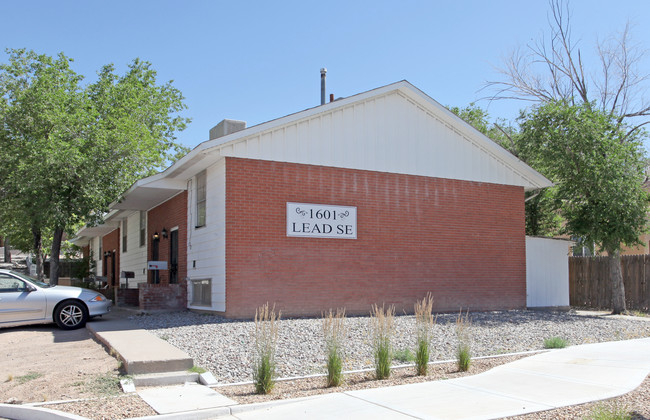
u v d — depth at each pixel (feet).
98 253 108.78
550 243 62.80
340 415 19.89
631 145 56.54
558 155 57.31
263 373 24.12
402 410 20.36
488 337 39.32
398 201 52.54
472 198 56.90
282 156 47.32
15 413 21.58
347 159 50.39
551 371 27.40
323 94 66.95
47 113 69.51
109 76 84.74
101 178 60.90
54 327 43.27
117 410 21.09
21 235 107.45
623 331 43.75
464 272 55.52
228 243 44.50
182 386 25.35
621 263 64.75
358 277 49.70
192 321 43.27
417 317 29.86
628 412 19.16
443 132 56.03
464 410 20.24
